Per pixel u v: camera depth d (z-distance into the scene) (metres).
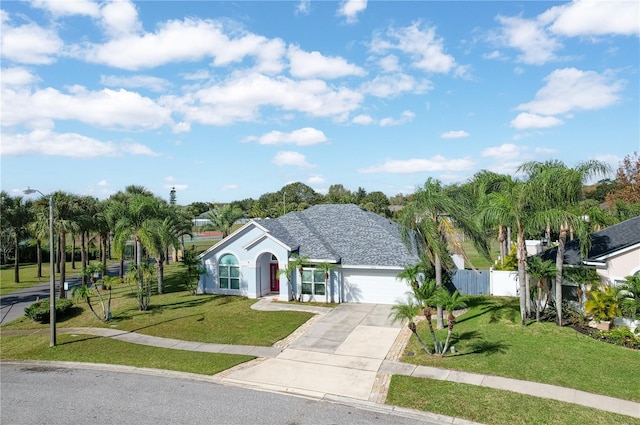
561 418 12.18
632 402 13.06
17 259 46.97
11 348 21.84
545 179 19.69
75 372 17.81
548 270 21.06
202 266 32.84
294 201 130.12
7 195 47.38
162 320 25.61
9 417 13.58
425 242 21.34
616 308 19.19
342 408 13.59
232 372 17.00
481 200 23.14
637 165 51.88
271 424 12.63
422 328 22.23
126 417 13.34
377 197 102.31
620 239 21.92
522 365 16.14
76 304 31.39
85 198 42.12
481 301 27.39
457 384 14.80
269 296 31.27
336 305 28.00
